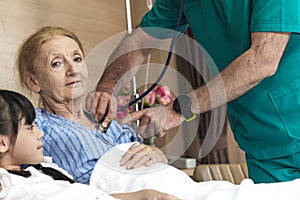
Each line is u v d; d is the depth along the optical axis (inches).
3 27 67.8
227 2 44.6
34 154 39.8
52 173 40.2
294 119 44.7
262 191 37.1
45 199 33.3
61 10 76.9
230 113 50.1
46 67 42.5
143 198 38.5
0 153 38.6
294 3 38.8
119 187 42.0
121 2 87.3
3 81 66.6
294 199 36.4
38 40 44.4
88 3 81.5
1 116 37.9
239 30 44.4
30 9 72.0
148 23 56.2
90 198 33.7
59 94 42.5
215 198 37.7
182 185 42.8
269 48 37.9
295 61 43.4
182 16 53.2
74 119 42.6
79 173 43.7
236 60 38.5
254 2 41.3
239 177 80.4
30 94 47.1
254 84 37.9
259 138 47.1
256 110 46.2
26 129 39.5
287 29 38.1
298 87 44.1
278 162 45.9
